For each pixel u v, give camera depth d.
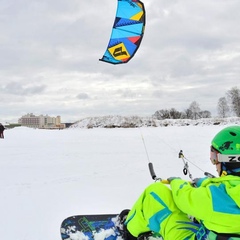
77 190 6.44
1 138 23.14
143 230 3.08
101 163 10.13
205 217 2.42
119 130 31.19
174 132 25.48
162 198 2.88
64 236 3.50
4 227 4.31
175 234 2.80
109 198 5.78
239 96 57.31
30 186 6.89
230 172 2.46
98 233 3.49
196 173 8.25
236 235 2.37
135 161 10.45
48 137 23.47
